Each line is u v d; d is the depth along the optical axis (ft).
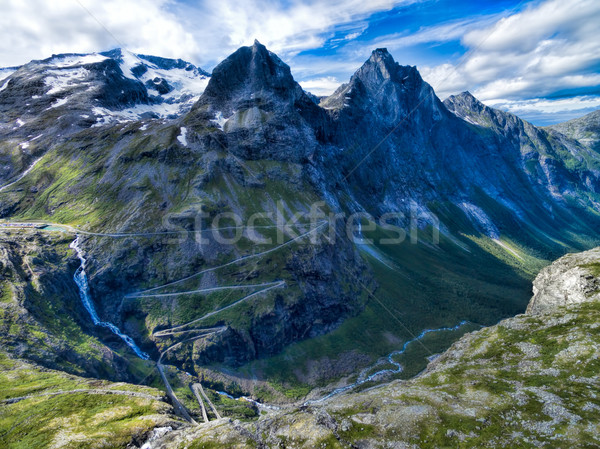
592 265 299.99
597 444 157.99
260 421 233.96
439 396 222.07
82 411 281.95
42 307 488.02
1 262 515.91
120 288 631.15
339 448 192.65
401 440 191.11
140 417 271.08
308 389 552.82
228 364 568.82
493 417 193.06
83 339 482.28
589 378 202.90
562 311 274.98
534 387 209.67
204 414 440.86
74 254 639.76
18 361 366.43
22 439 240.94
